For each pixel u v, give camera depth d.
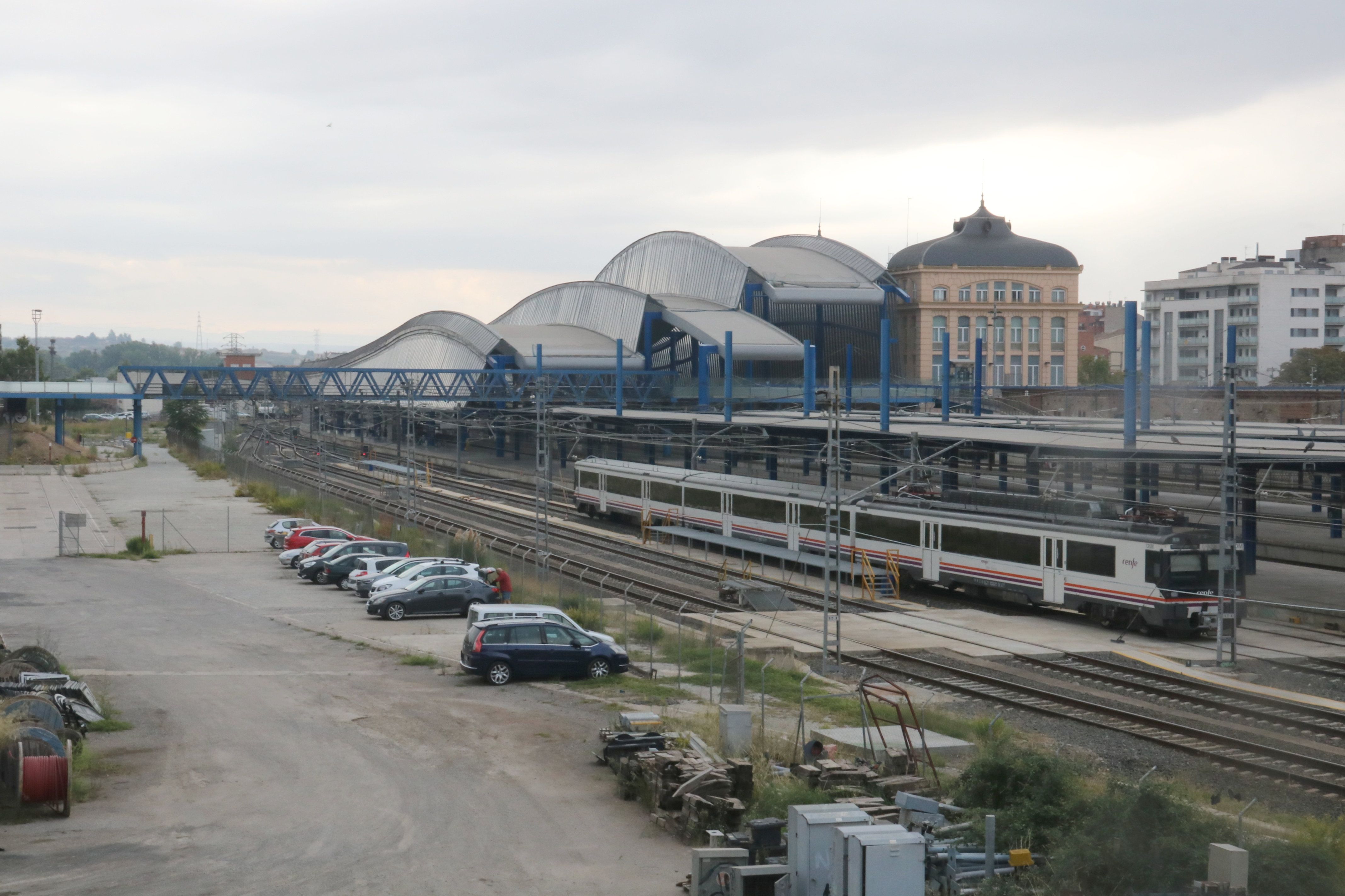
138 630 40.50
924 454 64.31
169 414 154.38
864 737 25.66
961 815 19.30
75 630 40.22
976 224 156.38
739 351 119.62
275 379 122.00
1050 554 43.62
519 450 129.88
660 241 148.12
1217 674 34.91
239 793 21.83
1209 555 40.34
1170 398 106.19
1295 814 21.72
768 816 19.47
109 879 17.02
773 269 139.25
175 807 20.92
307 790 22.12
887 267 162.88
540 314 156.12
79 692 26.81
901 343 157.12
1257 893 15.75
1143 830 16.92
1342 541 63.44
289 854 18.41
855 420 80.56
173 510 82.25
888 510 51.41
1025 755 20.28
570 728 27.33
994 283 153.12
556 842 19.36
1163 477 69.25
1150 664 36.25
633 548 64.38
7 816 20.09
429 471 111.44
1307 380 126.75
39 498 88.81
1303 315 150.62
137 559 59.97
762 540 59.59
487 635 32.53
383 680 32.94
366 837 19.38
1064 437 59.09
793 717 28.83
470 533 59.56
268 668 34.41
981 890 15.86
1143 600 40.16
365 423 161.00
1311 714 30.17
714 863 16.47
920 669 35.72
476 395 129.62
